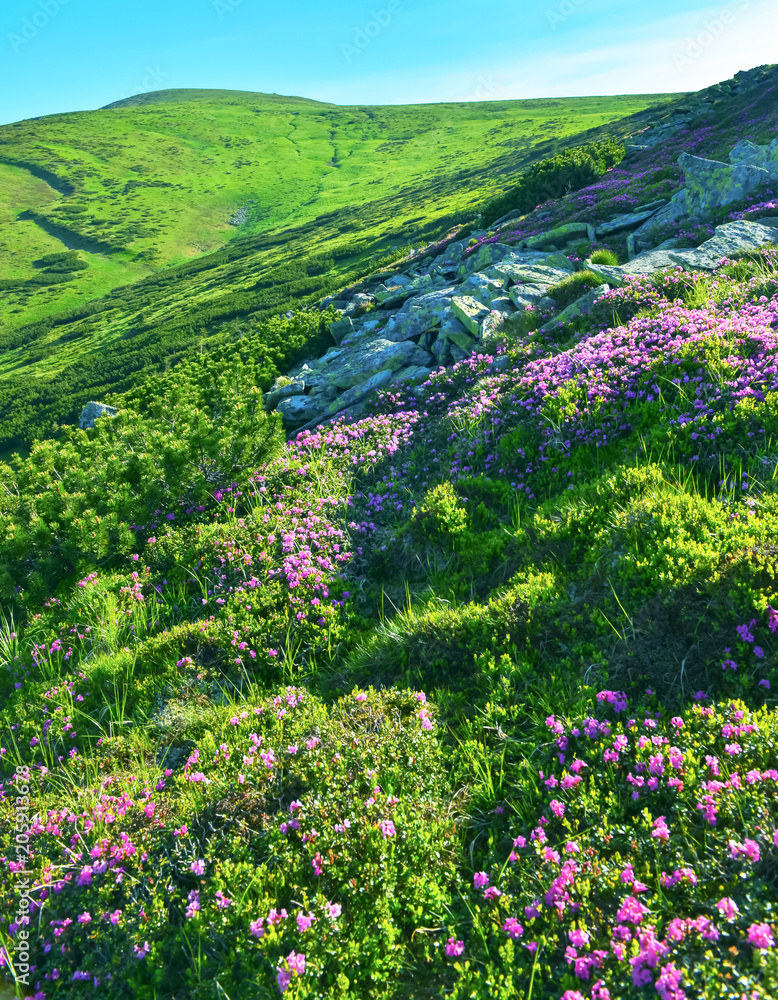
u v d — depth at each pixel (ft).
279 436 43.91
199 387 66.95
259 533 33.58
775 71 146.82
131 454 42.98
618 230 75.20
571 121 630.74
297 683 23.34
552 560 22.99
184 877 15.31
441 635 20.98
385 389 50.98
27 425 214.48
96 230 566.77
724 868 11.71
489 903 12.92
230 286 321.32
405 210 364.38
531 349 43.78
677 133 135.03
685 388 28.58
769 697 14.84
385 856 13.91
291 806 15.70
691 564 17.97
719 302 38.50
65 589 33.83
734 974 9.73
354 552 31.09
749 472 22.75
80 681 25.91
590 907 11.75
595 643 18.21
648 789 13.71
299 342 81.76
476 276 66.39
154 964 13.43
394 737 17.54
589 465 29.19
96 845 16.19
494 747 16.88
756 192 63.16
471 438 35.40
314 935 12.67
